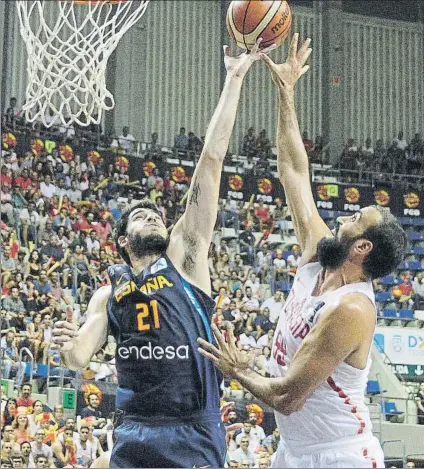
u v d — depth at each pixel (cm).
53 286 1055
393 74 1597
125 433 315
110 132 1443
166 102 1506
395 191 1489
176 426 310
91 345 332
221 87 1542
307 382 254
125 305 318
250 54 341
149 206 339
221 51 1551
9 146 1234
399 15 1614
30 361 892
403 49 1608
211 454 310
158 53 1509
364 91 1580
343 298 263
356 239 271
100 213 1262
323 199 1455
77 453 798
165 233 330
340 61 1576
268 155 1490
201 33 1544
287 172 321
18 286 996
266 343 1089
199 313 319
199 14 1545
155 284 318
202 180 328
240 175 1428
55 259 1113
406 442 1020
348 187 1470
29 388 823
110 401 898
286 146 325
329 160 1538
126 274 326
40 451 779
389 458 977
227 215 1374
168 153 1439
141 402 312
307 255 302
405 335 1197
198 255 325
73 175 1281
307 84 1564
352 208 1462
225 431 329
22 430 786
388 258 272
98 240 1202
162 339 311
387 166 1527
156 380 310
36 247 1127
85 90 633
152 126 1491
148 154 1398
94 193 1294
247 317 1117
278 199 1430
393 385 1115
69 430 806
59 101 1328
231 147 1521
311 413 268
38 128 1288
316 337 257
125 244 336
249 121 1539
